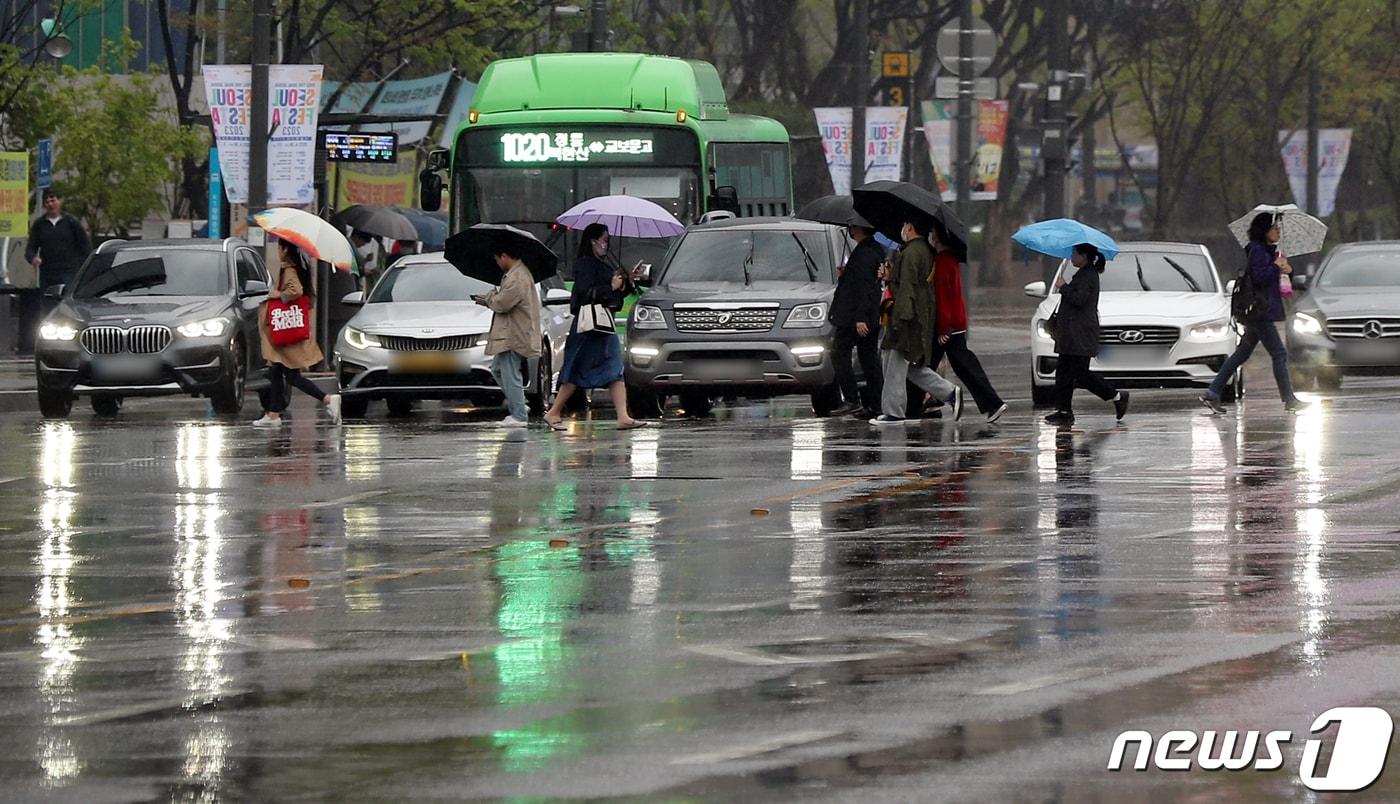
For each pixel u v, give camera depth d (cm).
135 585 3009
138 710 2161
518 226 7469
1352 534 3456
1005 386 8206
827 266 6581
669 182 7444
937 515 3747
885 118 11106
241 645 2523
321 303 8550
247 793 1825
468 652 2466
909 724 2064
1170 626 2608
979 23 10506
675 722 2081
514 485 4288
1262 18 16738
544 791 1817
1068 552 3269
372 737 2027
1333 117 18600
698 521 3681
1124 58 17288
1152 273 7025
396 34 11819
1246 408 6444
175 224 11156
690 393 6450
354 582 3014
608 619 2686
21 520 3775
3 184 8962
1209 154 18988
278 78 7919
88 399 7906
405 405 6950
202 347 6638
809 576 3038
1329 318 7431
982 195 10800
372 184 12912
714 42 16188
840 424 5919
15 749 1992
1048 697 2188
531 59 7656
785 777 1858
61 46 11006
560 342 6856
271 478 4469
